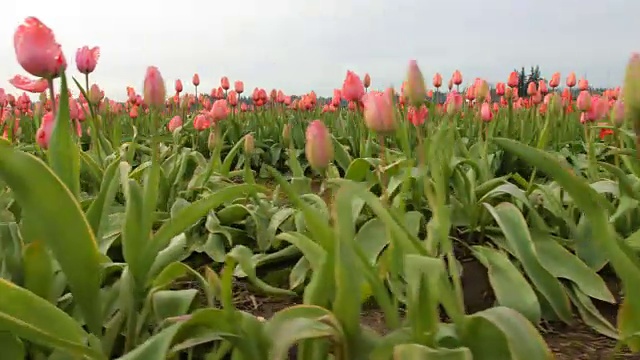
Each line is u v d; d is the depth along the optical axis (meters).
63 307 0.56
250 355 0.42
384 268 0.55
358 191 0.43
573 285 0.72
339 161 1.26
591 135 1.03
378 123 0.63
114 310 0.56
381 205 0.43
